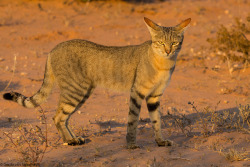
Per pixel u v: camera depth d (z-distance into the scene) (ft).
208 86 113.60
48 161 61.87
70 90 71.97
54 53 73.41
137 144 70.74
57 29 173.99
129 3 224.74
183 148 67.26
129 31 178.09
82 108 95.61
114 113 92.58
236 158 60.03
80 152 66.44
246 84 113.29
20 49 150.10
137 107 68.54
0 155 64.95
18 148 68.18
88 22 188.85
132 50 72.02
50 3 212.84
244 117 80.12
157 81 68.95
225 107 95.20
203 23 193.57
